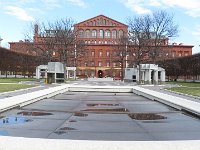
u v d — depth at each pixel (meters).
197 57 60.44
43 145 6.41
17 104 14.07
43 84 40.91
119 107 15.48
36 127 9.64
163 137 8.47
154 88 34.94
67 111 13.35
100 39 120.62
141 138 8.30
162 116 12.36
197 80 68.94
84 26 120.56
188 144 6.53
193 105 14.15
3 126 9.76
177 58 68.75
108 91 27.69
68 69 72.50
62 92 25.58
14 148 6.20
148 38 55.19
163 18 65.31
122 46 78.19
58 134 8.67
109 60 116.12
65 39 55.44
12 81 46.09
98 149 6.17
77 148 6.23
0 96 20.06
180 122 10.95
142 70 49.78
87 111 13.56
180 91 28.59
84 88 28.03
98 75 116.56
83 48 74.88
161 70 50.81
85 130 9.27
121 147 6.29
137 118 11.77
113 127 9.82
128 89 27.75
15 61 65.62
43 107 14.84
